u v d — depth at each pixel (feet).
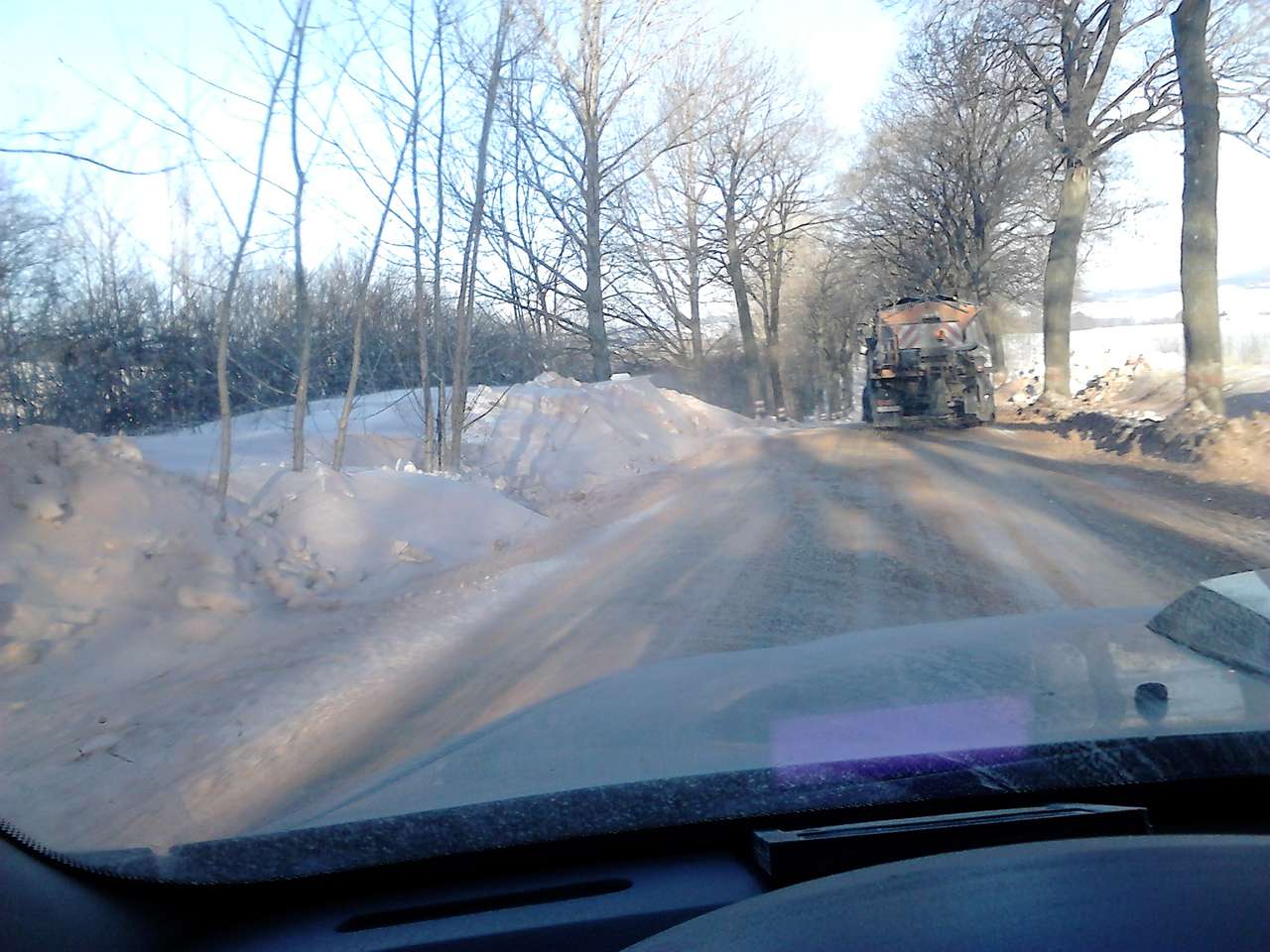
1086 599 24.29
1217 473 43.96
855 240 129.70
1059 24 75.25
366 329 61.46
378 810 10.05
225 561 26.40
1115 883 7.00
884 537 33.32
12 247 43.60
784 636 22.07
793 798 9.65
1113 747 9.82
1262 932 6.26
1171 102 72.79
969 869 7.56
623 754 11.06
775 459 60.23
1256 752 9.73
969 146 106.73
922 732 10.83
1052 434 68.33
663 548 33.35
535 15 54.70
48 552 23.70
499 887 9.48
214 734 17.48
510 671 20.68
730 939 7.20
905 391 79.97
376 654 22.26
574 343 95.14
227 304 30.30
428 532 33.14
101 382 50.11
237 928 9.37
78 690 19.77
